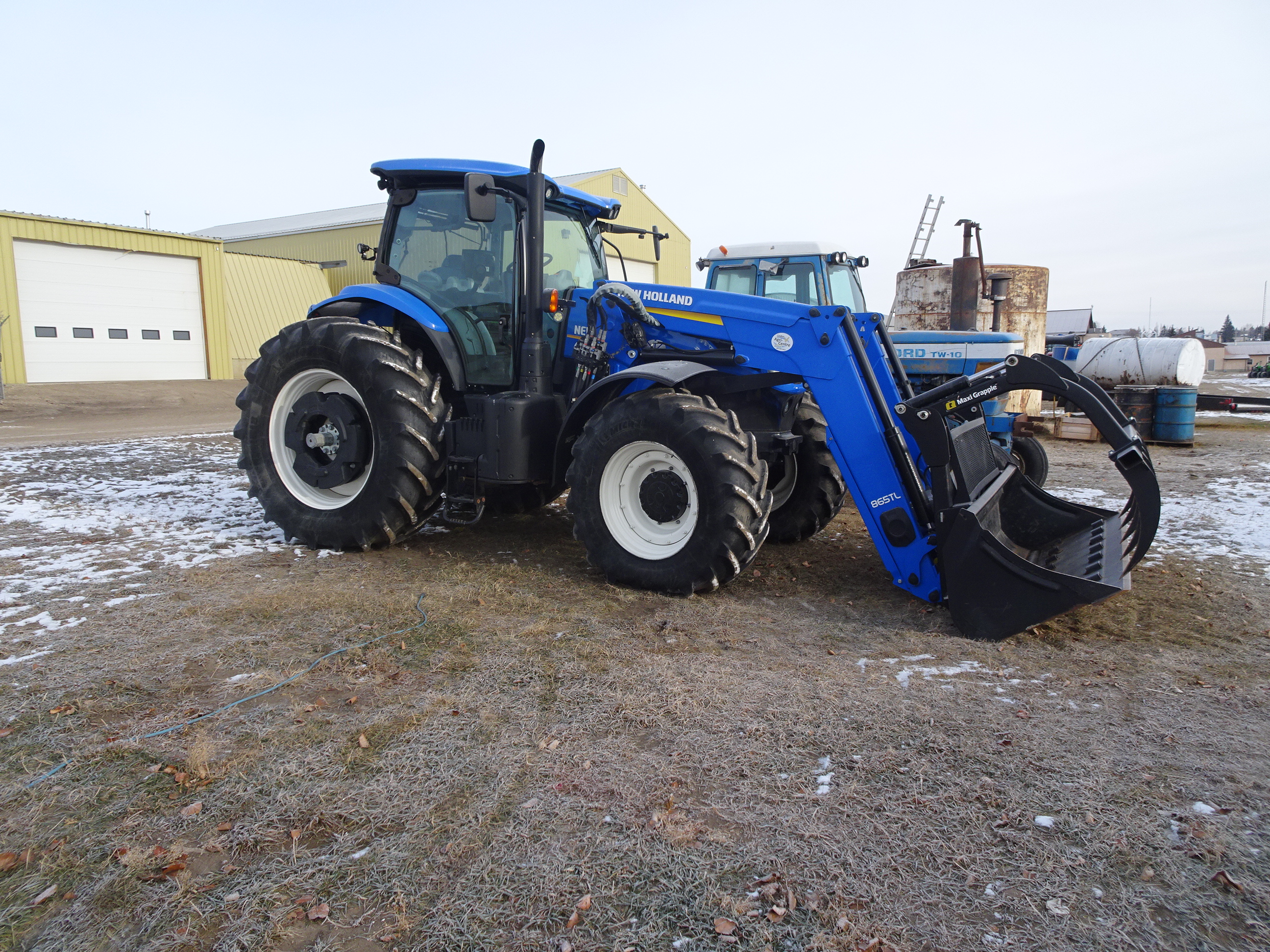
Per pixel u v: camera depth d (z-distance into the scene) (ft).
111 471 22.91
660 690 8.25
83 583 11.82
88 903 5.20
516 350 14.39
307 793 6.40
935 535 10.39
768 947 4.80
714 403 11.86
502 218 14.34
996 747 7.10
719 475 11.04
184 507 17.67
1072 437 35.86
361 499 13.76
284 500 14.75
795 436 14.62
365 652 9.27
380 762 6.85
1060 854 5.64
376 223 76.33
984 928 4.96
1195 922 5.00
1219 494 21.01
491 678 8.57
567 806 6.20
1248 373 168.55
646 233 17.76
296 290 71.92
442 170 14.53
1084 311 110.32
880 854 5.64
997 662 9.18
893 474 10.89
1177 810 6.16
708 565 11.23
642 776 6.62
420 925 4.99
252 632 9.92
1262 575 12.97
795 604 11.42
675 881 5.37
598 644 9.58
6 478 21.03
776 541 15.60
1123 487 22.17
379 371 13.52
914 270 35.45
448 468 14.03
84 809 6.20
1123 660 9.27
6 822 6.03
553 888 5.30
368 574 12.69
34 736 7.28
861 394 11.07
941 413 10.08
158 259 58.34
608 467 12.06
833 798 6.31
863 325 12.78
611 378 12.23
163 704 7.94
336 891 5.30
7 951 4.79
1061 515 12.41
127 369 57.00
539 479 13.56
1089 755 7.00
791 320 11.67
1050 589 9.52
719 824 5.99
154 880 5.41
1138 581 12.62
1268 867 5.51
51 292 52.44
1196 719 7.73
